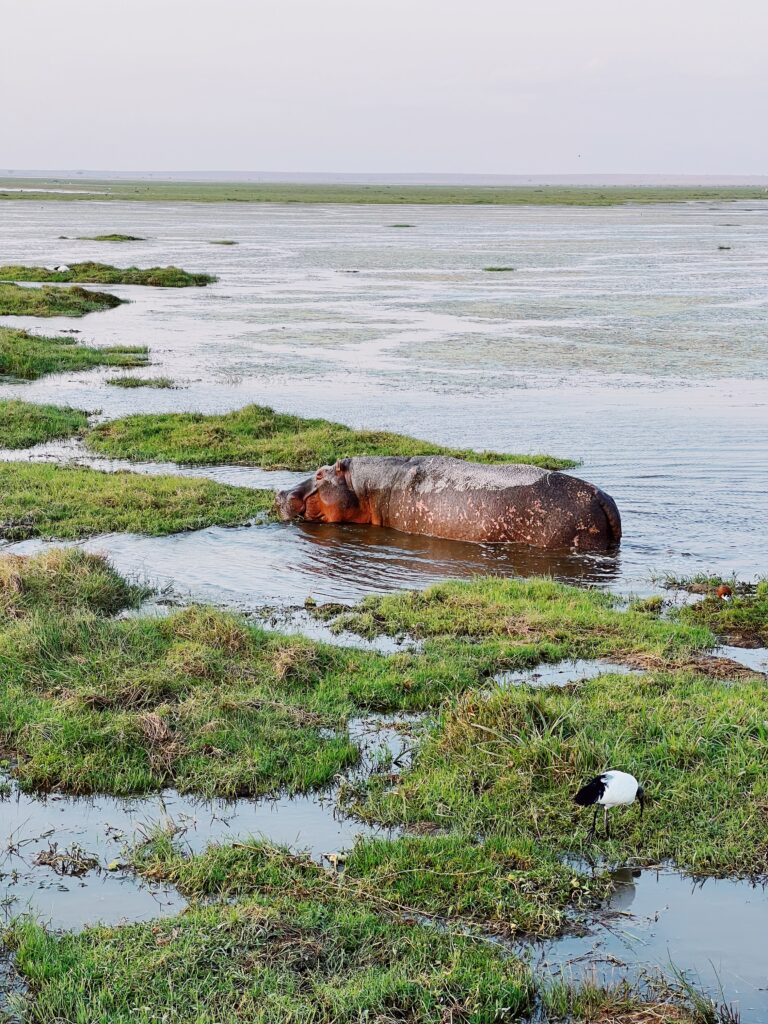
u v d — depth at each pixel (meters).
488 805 7.18
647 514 14.61
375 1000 5.31
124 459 17.84
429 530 14.16
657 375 25.69
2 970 5.61
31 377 25.12
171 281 45.53
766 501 15.16
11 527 13.59
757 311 38.50
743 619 10.92
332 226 92.12
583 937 5.98
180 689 8.88
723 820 7.04
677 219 111.62
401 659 9.58
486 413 21.34
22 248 62.09
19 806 7.37
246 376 25.61
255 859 6.55
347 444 18.03
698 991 5.54
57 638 9.70
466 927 6.00
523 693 8.36
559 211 129.12
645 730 8.14
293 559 13.05
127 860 6.66
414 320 35.84
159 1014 5.25
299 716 8.45
